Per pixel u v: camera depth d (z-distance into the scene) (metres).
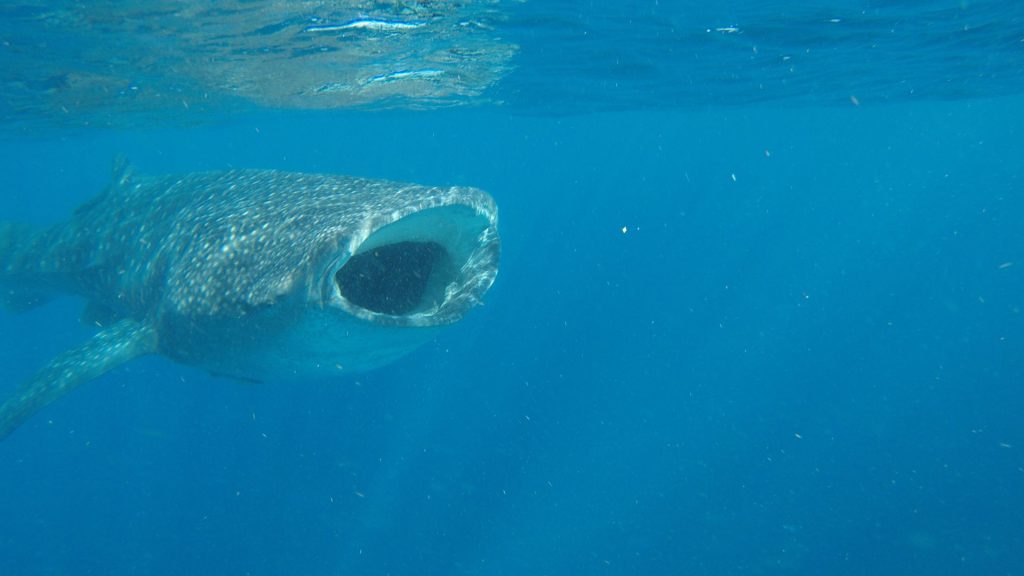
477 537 16.22
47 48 12.23
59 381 5.43
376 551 15.52
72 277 7.96
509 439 20.84
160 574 15.24
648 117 39.22
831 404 25.88
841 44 14.90
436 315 3.86
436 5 11.29
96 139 33.97
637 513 17.64
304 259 4.03
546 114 32.22
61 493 19.56
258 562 15.26
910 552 15.60
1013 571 14.63
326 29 12.46
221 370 5.84
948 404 25.66
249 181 6.38
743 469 20.02
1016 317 48.44
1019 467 19.47
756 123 45.41
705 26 13.09
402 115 32.19
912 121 46.78
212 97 19.83
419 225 4.02
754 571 15.20
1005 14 12.65
